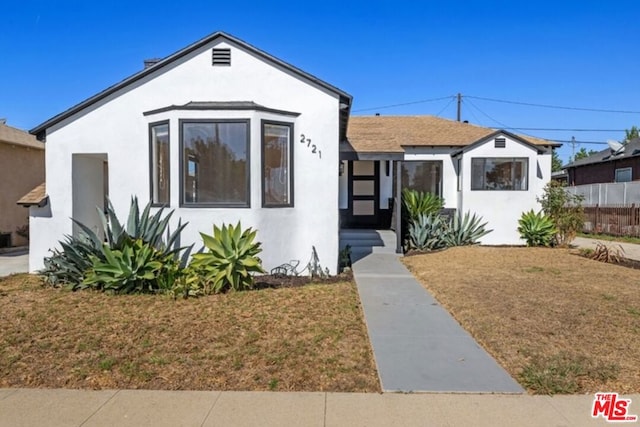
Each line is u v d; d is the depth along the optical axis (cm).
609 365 415
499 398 357
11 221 1434
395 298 690
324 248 877
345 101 903
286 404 347
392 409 339
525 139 1545
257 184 814
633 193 1944
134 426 315
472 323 551
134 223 752
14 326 525
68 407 343
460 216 1420
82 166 954
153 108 880
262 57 868
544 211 1388
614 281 808
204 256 713
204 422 320
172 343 470
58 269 768
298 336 495
